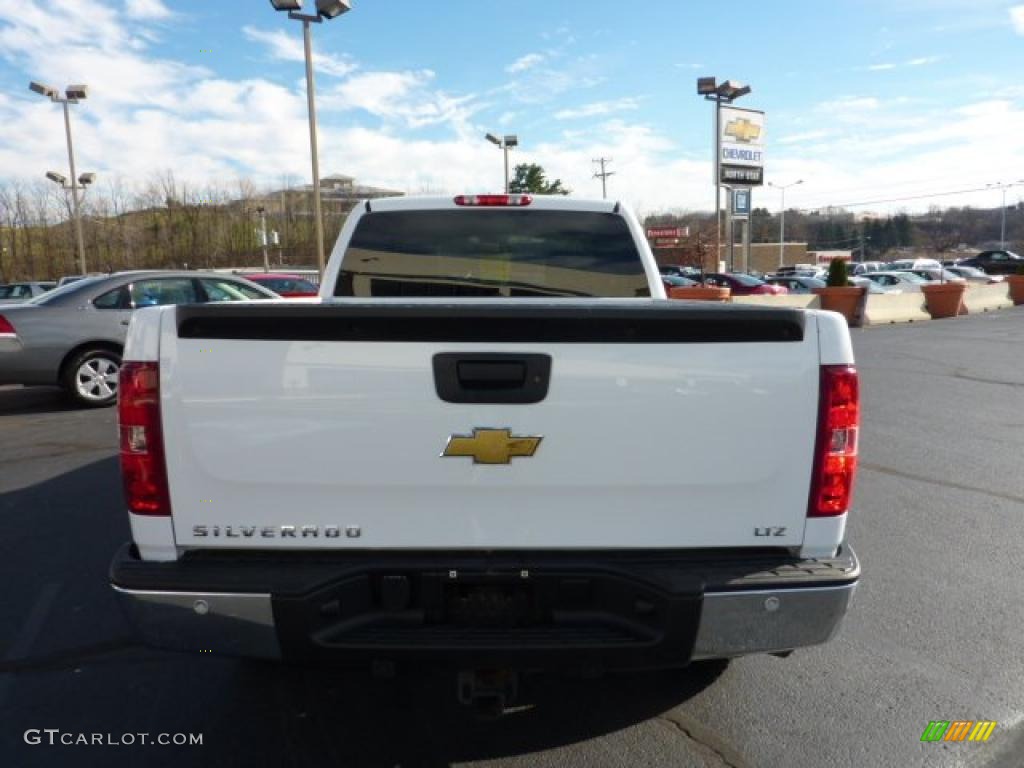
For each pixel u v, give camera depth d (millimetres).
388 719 2891
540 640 2203
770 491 2252
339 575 2193
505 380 2176
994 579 4117
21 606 3844
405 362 2164
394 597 2232
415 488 2223
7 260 53281
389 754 2682
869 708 2947
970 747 2711
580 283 4578
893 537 4746
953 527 4922
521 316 2139
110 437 7449
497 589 2281
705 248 54656
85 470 6258
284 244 61594
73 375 8797
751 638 2229
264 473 2203
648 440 2203
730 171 41125
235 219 61938
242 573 2191
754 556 2305
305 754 2682
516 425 2191
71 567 4320
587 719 2885
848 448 2242
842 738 2764
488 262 4555
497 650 2188
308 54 15914
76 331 8711
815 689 3082
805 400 2215
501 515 2244
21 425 8078
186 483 2215
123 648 3432
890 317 22141
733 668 3248
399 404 2176
